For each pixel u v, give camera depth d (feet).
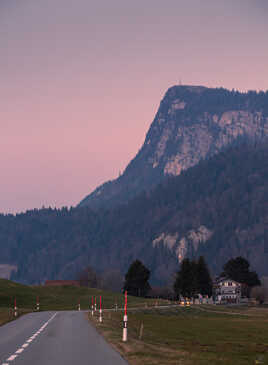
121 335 170.81
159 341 177.27
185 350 139.95
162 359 109.81
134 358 110.11
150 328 276.21
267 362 117.60
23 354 116.26
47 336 166.91
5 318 290.35
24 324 237.66
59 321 265.54
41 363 100.83
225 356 128.16
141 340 164.76
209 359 115.96
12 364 99.30
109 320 276.41
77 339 155.63
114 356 113.50
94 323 243.81
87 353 118.73
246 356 134.51
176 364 102.99
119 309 572.10
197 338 223.92
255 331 303.27
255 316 573.74
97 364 100.42
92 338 159.33
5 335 171.12
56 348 129.29
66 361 104.37
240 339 234.58
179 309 609.83
